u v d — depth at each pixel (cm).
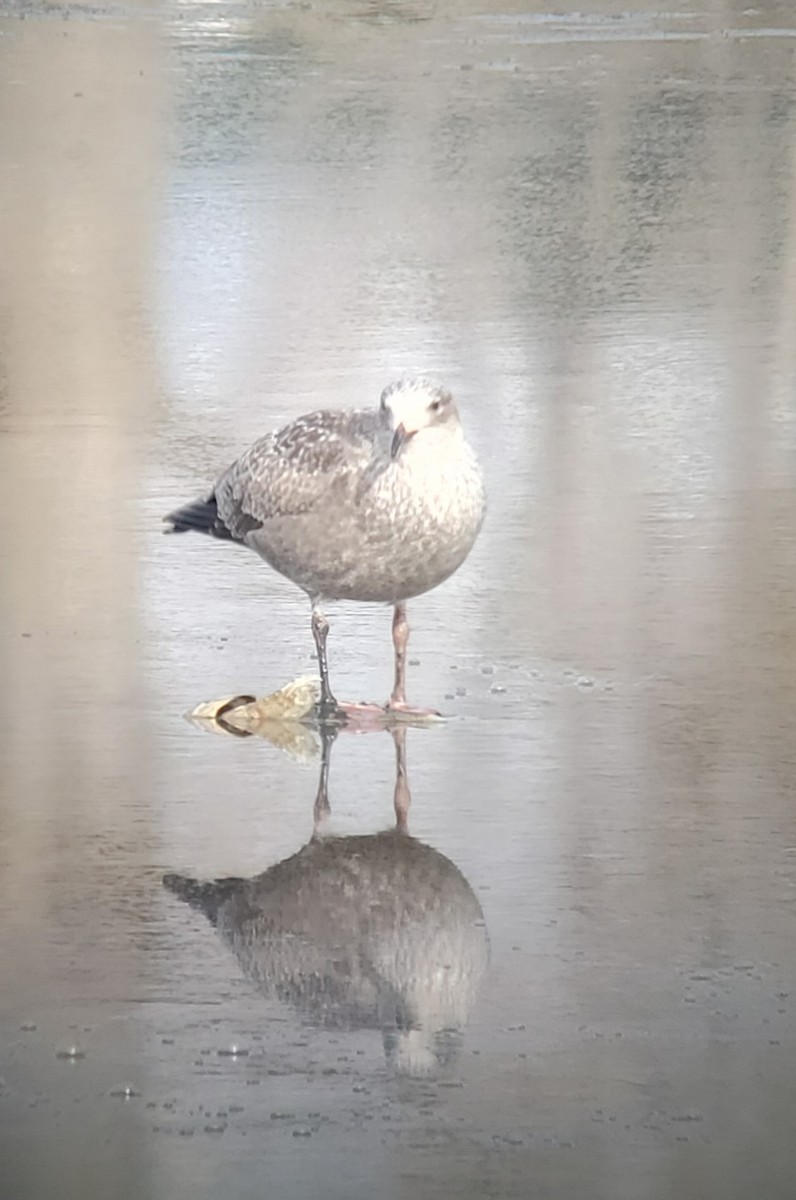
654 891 900
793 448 1742
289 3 4559
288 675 1204
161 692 1175
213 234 2602
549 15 4409
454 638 1267
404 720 1128
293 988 809
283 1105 721
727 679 1185
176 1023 781
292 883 909
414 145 3138
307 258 2484
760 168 3008
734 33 4166
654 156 3070
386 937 853
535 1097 727
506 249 2536
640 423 1820
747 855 938
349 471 1115
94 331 2159
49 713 1140
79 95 3519
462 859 937
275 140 3167
